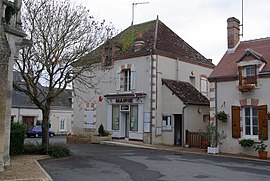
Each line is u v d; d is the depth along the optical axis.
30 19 14.43
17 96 38.69
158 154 16.50
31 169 10.40
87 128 25.66
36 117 39.44
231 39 19.97
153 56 21.86
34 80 15.05
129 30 26.19
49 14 14.73
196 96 22.61
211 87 18.62
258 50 18.55
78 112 26.66
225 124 17.89
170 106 21.66
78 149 18.44
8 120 11.18
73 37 15.22
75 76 15.31
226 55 19.86
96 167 11.78
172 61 23.20
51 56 14.71
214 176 10.48
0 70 9.53
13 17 11.63
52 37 14.65
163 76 22.39
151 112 21.47
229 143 17.61
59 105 43.31
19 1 11.95
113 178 9.76
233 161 14.48
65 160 13.55
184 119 20.84
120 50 23.67
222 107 18.08
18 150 14.33
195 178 10.07
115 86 23.80
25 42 11.90
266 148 16.06
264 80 16.48
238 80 17.39
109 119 23.98
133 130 22.56
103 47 17.02
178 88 22.25
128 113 23.31
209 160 14.59
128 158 14.56
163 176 10.26
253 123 16.98
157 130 21.69
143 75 22.22
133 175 10.32
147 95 21.80
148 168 11.79
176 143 21.48
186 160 14.34
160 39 23.67
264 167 12.75
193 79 24.83
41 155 14.34
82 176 9.97
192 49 26.52
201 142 19.64
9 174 9.35
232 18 20.02
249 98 16.94
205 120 22.31
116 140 22.94
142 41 22.77
